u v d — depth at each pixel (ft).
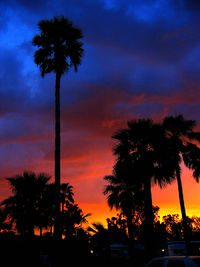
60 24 61.87
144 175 60.95
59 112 56.29
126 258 71.87
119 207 89.35
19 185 83.92
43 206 83.66
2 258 49.08
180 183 71.26
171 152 63.87
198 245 66.03
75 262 51.88
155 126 65.10
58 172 51.24
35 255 50.72
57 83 59.00
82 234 98.78
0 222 79.30
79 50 63.77
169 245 70.28
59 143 53.42
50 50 61.87
